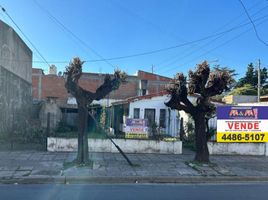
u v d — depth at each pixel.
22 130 20.70
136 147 16.41
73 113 37.12
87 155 13.22
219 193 9.74
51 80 49.56
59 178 11.15
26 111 28.73
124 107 27.73
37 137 18.89
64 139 16.12
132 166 13.27
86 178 11.26
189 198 9.00
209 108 14.25
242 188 10.60
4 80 21.31
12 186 10.38
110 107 28.34
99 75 51.12
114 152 16.27
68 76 12.91
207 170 12.98
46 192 9.54
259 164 14.56
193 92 14.16
